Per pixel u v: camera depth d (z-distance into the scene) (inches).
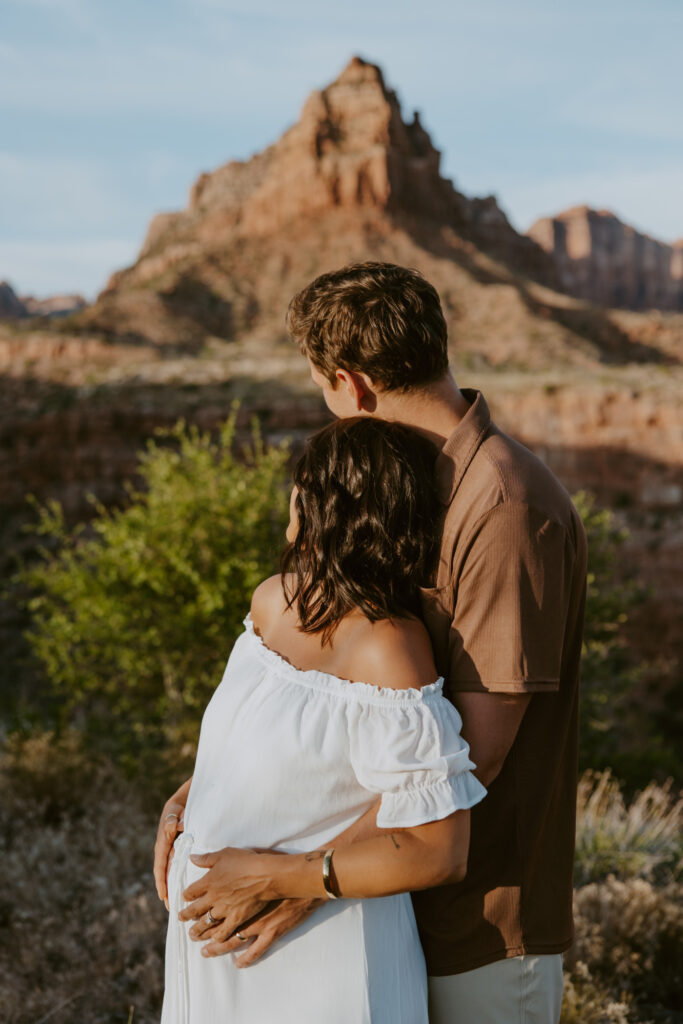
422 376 54.9
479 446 54.6
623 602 399.2
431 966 57.9
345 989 52.3
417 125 3951.8
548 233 6195.9
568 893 61.0
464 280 3339.1
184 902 56.9
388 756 50.1
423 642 53.4
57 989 115.8
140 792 196.2
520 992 57.8
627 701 1085.1
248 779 54.0
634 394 1600.6
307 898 52.8
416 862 49.6
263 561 288.7
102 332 2842.0
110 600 289.1
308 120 3759.8
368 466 53.1
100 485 1605.6
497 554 51.8
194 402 1668.3
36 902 140.5
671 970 121.1
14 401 2092.8
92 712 302.4
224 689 58.7
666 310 6363.2
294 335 57.4
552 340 2940.5
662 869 171.9
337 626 54.3
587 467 1587.1
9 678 497.7
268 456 304.2
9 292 7126.0
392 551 52.9
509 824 57.6
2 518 1582.2
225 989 54.4
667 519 1514.5
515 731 53.3
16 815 178.7
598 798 195.9
